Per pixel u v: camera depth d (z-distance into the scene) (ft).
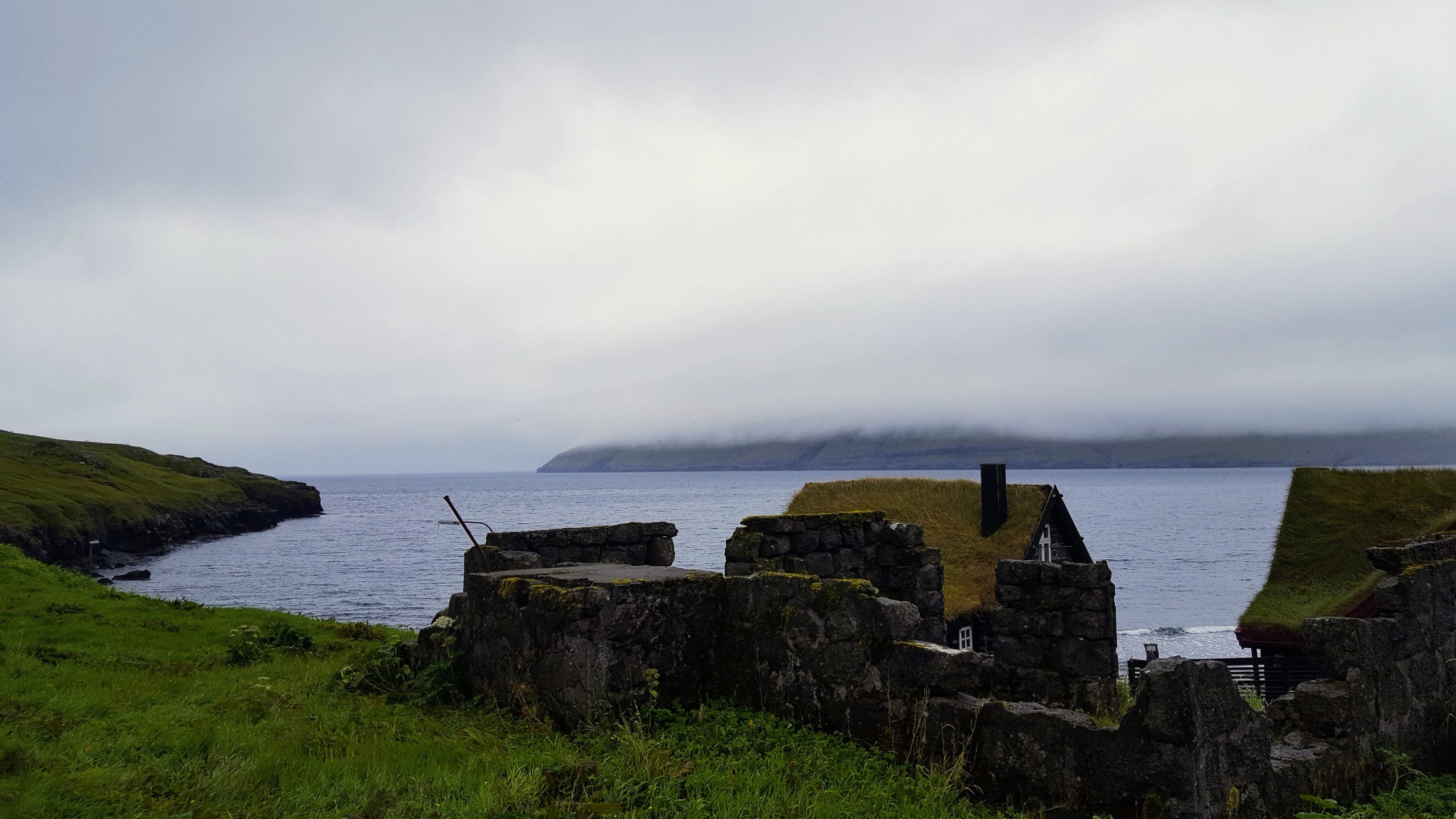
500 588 28.76
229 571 222.28
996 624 34.58
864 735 23.17
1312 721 25.75
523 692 26.73
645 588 25.67
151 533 273.75
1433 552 31.99
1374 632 26.94
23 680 30.76
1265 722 20.90
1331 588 58.39
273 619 61.21
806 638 24.84
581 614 24.66
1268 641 57.16
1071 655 32.53
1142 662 56.39
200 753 22.50
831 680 24.09
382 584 195.72
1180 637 130.41
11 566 69.62
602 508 515.91
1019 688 33.68
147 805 18.24
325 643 51.47
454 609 33.96
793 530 35.68
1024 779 20.21
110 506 261.24
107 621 52.95
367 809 18.15
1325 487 65.05
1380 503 61.93
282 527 399.03
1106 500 622.13
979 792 20.85
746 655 26.45
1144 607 163.02
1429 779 26.09
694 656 26.63
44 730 23.44
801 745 22.75
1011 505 74.38
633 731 23.57
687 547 253.44
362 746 23.07
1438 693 29.86
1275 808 21.06
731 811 18.48
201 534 328.08
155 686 32.86
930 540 73.46
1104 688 31.94
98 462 328.08
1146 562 241.55
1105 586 32.48
